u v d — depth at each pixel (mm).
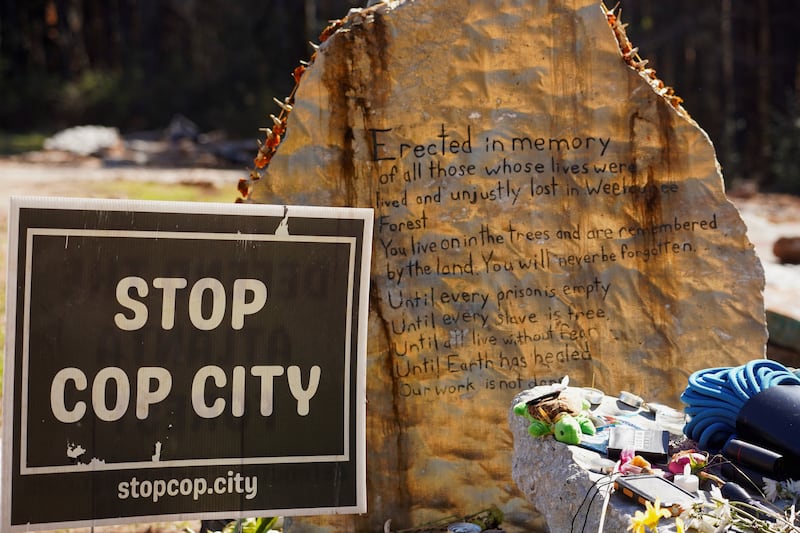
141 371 2910
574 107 4594
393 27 4445
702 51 26375
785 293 7062
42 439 2830
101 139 25062
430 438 4547
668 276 4648
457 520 4516
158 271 2918
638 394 4648
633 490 2936
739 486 3035
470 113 4543
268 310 3012
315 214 3037
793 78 26375
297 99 4406
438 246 4559
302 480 3041
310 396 3051
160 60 39969
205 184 17031
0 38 40531
